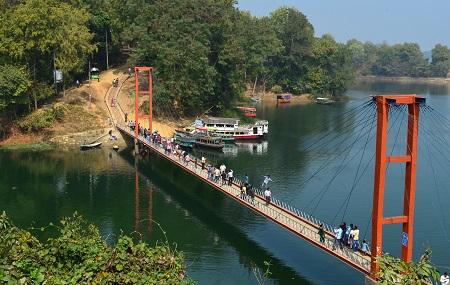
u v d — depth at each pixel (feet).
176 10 358.02
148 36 350.43
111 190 230.07
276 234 181.27
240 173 258.78
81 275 64.34
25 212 199.21
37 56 331.77
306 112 476.54
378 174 121.49
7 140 313.94
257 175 255.50
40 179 244.83
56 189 229.66
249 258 160.15
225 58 370.94
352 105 536.83
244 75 426.10
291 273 149.38
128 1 372.79
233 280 144.97
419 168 266.57
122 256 66.69
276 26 586.45
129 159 288.10
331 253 138.41
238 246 169.89
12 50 308.40
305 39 582.76
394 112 347.56
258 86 592.19
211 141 314.55
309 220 167.53
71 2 387.96
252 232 183.21
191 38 350.23
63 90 343.67
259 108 502.38
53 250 67.87
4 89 298.97
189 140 316.60
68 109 331.98
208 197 224.94
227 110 399.65
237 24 409.69
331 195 222.07
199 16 361.92
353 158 291.58
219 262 157.28
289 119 433.89
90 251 68.49
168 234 179.63
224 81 389.60
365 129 375.66
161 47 342.03
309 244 171.73
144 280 63.87
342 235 142.31
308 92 595.47
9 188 229.86
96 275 64.95
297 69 595.88
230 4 422.00
